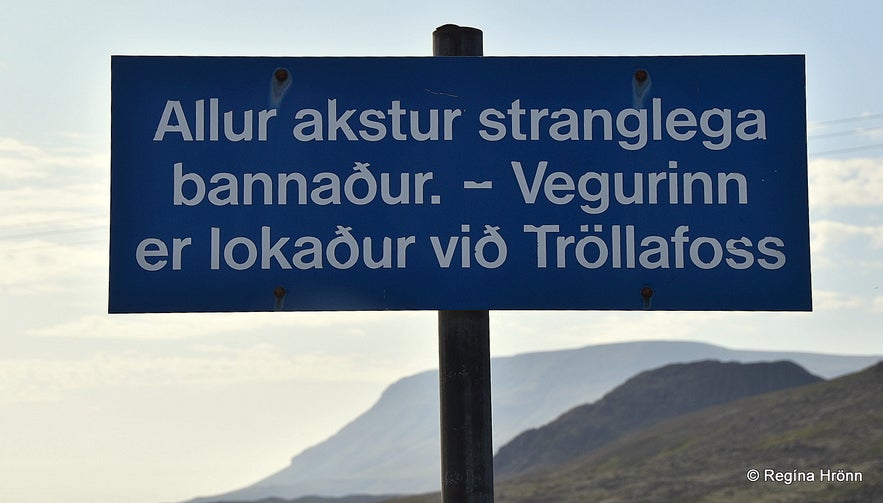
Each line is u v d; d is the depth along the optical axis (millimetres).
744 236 8164
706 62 8250
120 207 8133
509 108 8227
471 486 8055
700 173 8195
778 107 8227
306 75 8242
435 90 8234
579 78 8242
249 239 8148
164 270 8125
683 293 8125
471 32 8445
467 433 8102
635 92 8234
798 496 107062
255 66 8242
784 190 8180
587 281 8125
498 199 8172
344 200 8172
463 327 8188
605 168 8188
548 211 8156
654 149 8203
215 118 8211
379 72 8250
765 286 8133
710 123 8219
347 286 8125
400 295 8109
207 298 8109
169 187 8164
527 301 8109
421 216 8164
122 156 8164
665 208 8164
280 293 8117
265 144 8195
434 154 8195
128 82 8203
